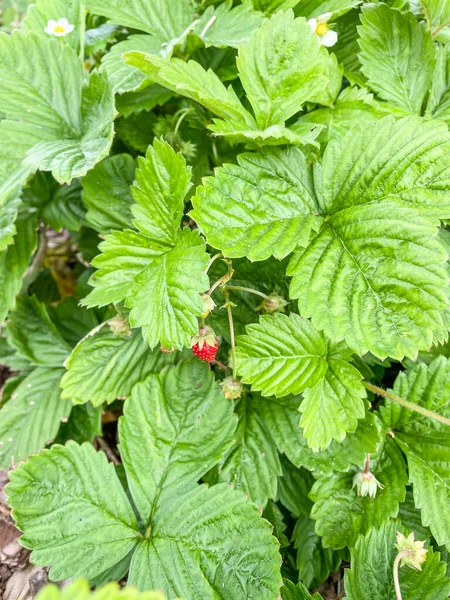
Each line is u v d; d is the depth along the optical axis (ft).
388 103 0.57
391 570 0.46
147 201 0.47
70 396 0.55
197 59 0.65
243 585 0.44
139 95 0.63
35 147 0.56
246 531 0.46
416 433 0.51
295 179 0.48
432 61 0.59
